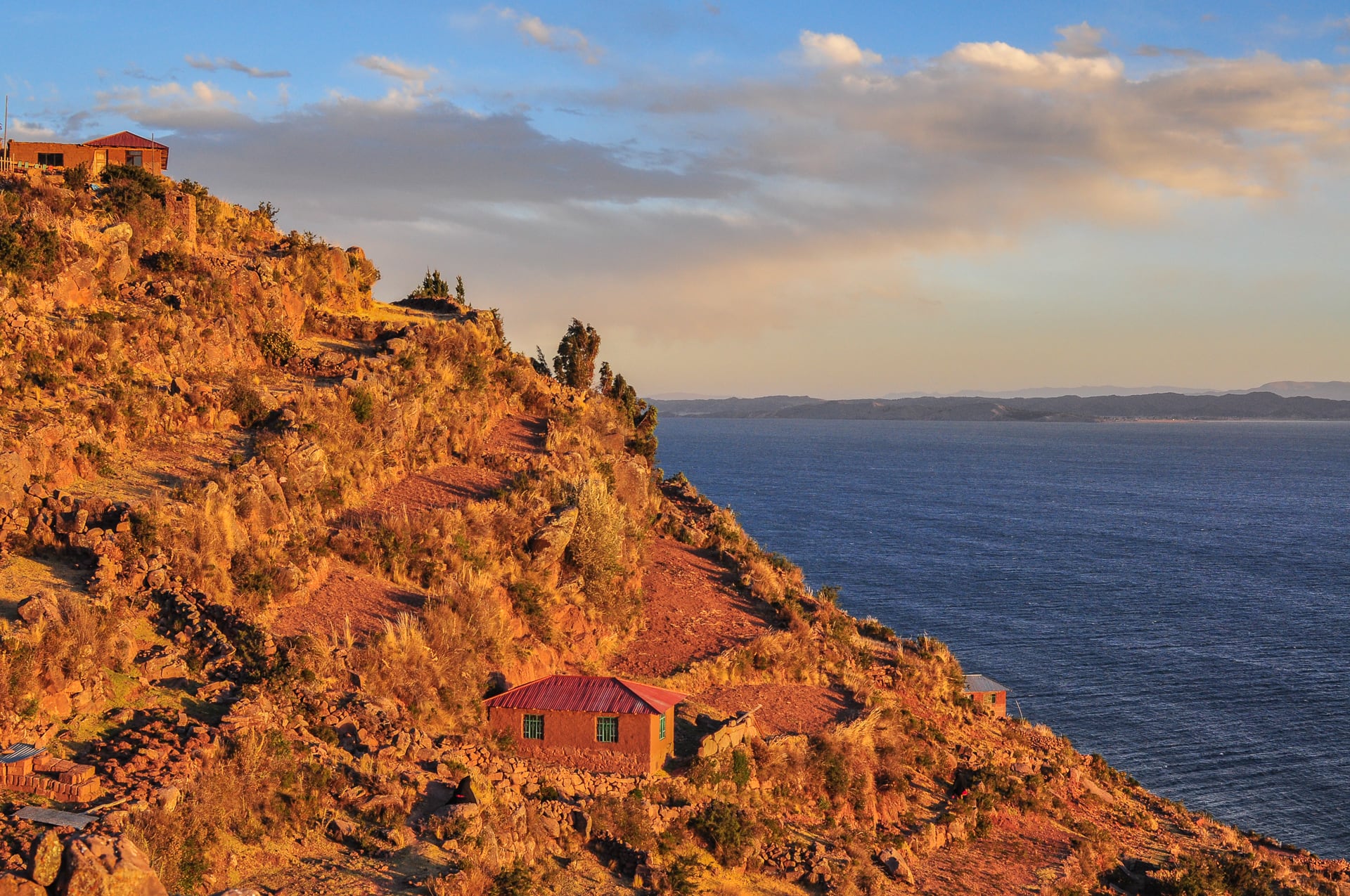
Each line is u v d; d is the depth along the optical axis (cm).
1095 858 4422
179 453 4453
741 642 5188
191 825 2467
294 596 3941
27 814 2233
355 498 4862
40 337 4378
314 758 2984
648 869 3120
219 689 3158
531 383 6750
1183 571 16188
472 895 2639
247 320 5550
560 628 4753
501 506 5084
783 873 3497
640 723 3681
